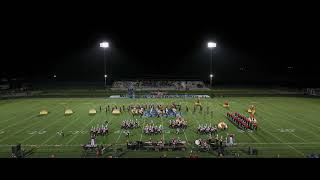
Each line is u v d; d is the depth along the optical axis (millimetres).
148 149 26531
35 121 40688
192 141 30031
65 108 51875
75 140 30656
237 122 38000
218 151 25641
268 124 38062
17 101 61125
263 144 28844
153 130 33281
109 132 34219
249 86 84438
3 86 82812
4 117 43750
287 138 31062
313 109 49750
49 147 28062
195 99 62594
